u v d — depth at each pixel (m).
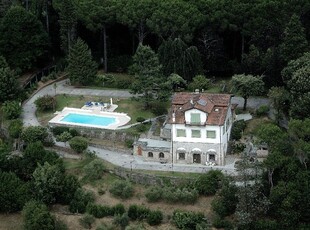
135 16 163.12
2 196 121.25
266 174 118.31
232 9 159.75
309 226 111.12
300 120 122.44
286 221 110.88
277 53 149.88
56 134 140.38
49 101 151.62
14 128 138.75
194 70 156.25
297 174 113.75
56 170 122.44
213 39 162.50
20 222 120.50
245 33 160.25
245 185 113.94
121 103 153.00
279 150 119.62
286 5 158.50
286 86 145.25
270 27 157.12
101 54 177.88
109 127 140.62
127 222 116.25
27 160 128.62
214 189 120.19
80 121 145.12
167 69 155.50
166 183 123.69
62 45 174.12
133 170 127.25
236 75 145.62
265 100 149.88
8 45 172.25
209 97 132.50
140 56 145.62
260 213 115.12
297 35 146.38
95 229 117.38
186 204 120.50
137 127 139.38
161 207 120.69
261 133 122.44
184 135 127.44
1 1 192.88
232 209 116.81
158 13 160.88
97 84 165.12
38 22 175.12
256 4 159.12
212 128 125.50
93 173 127.12
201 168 126.62
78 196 121.75
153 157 130.75
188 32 161.12
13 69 172.12
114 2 166.62
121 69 172.00
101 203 122.38
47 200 121.00
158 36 167.25
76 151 134.38
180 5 161.12
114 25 175.25
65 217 120.12
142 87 145.88
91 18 167.62
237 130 133.88
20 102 155.25
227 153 130.88
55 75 171.50
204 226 113.75
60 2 173.38
